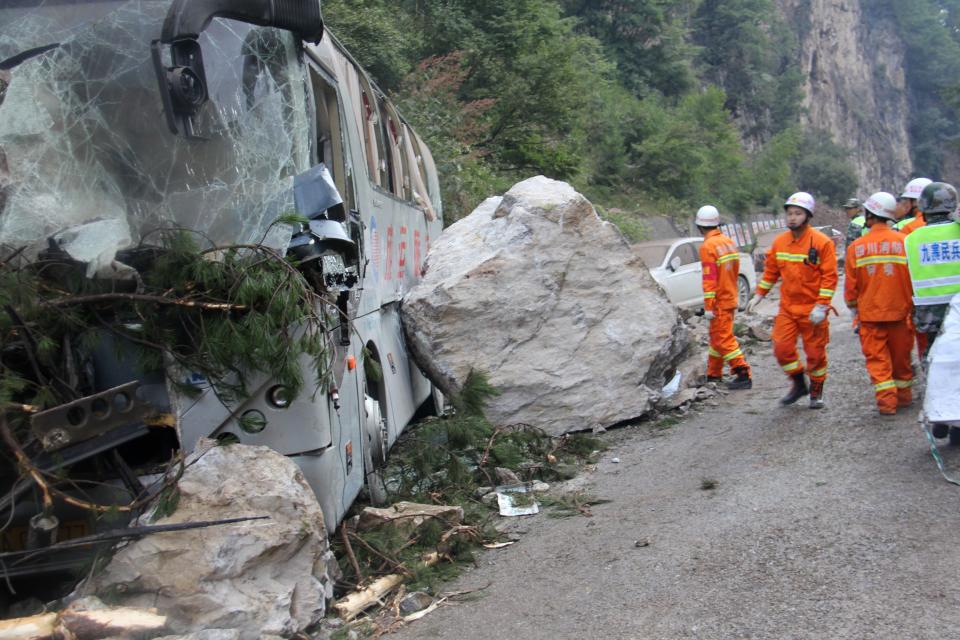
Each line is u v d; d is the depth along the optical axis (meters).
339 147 6.65
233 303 4.82
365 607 5.22
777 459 7.68
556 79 27.86
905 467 7.09
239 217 5.26
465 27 26.39
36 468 4.29
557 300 9.11
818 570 5.21
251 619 4.45
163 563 4.49
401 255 9.54
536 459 8.30
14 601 5.11
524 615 5.05
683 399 9.98
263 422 5.09
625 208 38.72
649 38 55.25
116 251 4.84
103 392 4.52
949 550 5.34
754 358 13.48
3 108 4.93
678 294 18.11
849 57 112.06
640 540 6.02
